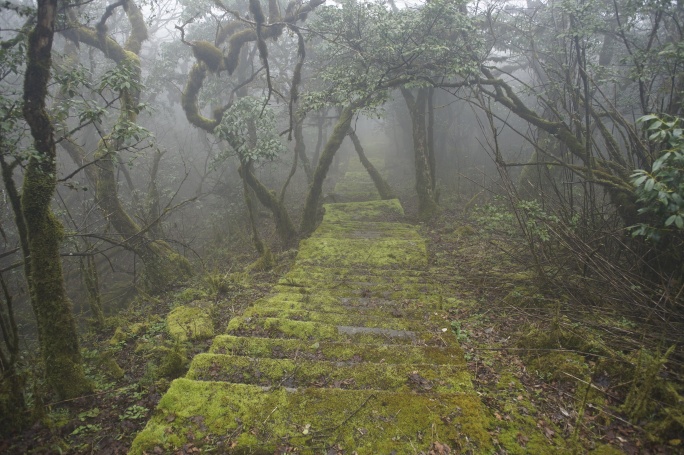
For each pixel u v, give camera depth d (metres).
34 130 3.81
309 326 4.68
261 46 8.02
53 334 3.84
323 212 12.63
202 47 9.54
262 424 3.05
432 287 6.30
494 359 4.14
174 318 5.50
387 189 13.95
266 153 8.97
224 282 6.77
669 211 3.81
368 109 9.30
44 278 3.82
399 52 8.62
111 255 10.96
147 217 10.32
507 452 2.85
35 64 3.71
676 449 2.88
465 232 9.33
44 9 3.67
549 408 3.38
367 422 3.06
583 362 3.87
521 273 6.11
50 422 3.37
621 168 6.17
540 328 4.62
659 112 5.62
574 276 5.39
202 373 3.70
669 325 4.13
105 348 4.94
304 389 3.38
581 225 6.00
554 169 10.63
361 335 4.55
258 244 8.81
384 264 7.71
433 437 2.93
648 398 3.19
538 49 11.23
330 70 10.27
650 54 6.34
